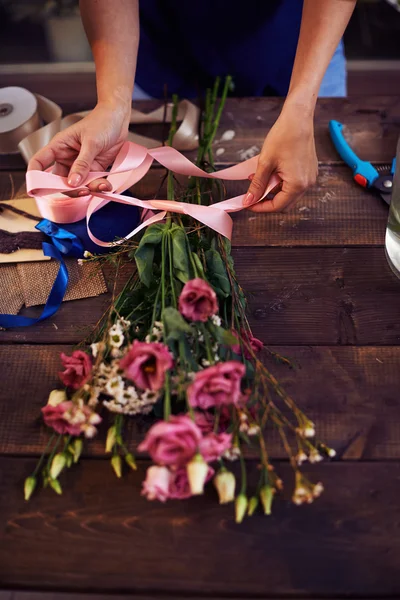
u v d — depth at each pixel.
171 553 0.78
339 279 1.04
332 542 0.78
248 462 0.84
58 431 0.82
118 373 0.79
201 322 0.81
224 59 1.49
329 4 1.00
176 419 0.68
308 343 0.96
